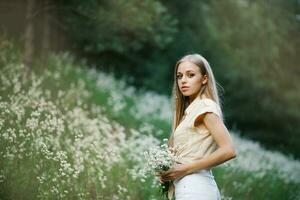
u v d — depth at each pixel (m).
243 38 19.70
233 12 19.50
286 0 20.23
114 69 16.20
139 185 5.82
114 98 10.59
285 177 9.21
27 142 5.22
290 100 20.28
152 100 13.12
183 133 3.75
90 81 11.50
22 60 9.51
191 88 3.89
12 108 5.65
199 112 3.68
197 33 18.52
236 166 8.31
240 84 20.06
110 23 10.77
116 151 6.36
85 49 13.10
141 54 16.88
